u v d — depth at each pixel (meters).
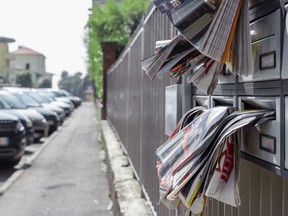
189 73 2.57
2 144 9.64
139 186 5.70
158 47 2.36
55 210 6.61
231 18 1.61
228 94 2.02
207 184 1.75
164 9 1.75
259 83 1.69
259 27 1.67
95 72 28.28
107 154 9.77
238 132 1.78
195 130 1.95
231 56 1.69
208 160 1.75
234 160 1.76
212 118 1.84
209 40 1.60
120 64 10.73
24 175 9.38
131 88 7.41
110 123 16.20
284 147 1.49
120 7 22.34
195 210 1.78
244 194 1.99
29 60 94.81
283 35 1.48
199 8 1.66
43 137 17.42
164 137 3.79
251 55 1.63
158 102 4.16
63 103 32.06
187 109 2.82
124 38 20.83
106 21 22.48
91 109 47.88
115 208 5.81
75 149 13.99
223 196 1.73
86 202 7.07
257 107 1.77
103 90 20.41
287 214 1.58
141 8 22.02
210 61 1.93
